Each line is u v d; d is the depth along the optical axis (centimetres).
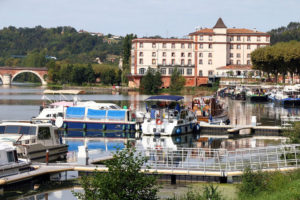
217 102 14362
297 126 8375
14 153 6381
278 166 6444
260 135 11231
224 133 11581
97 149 9169
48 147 7925
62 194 5922
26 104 19550
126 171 4272
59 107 12350
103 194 4191
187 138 10738
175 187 6178
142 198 4238
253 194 5316
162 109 11356
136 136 11106
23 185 6203
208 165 7019
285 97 19575
